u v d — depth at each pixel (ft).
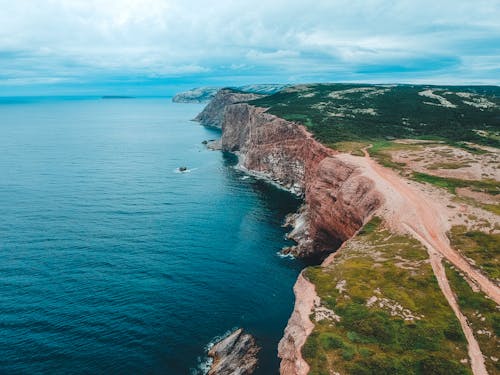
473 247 133.28
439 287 112.78
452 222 152.46
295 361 90.27
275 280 192.95
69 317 155.02
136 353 136.67
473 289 110.73
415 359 86.63
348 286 116.47
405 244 139.74
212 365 131.85
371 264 128.77
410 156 249.55
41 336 143.02
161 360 134.00
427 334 94.12
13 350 135.23
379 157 249.75
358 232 160.97
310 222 239.91
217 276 194.80
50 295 170.40
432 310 103.30
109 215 279.28
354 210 189.57
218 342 142.92
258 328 152.56
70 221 264.11
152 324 153.07
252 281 191.11
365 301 108.37
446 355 87.66
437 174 211.61
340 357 88.12
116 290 176.76
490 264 122.01
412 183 196.24
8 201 304.91
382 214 166.09
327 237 220.43
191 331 149.89
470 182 195.11
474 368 83.97
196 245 231.71
